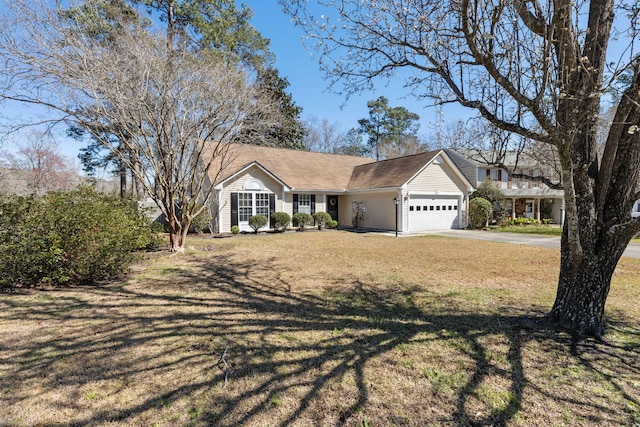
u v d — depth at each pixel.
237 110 10.10
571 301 3.69
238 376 2.77
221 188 14.80
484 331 3.68
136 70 8.30
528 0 2.93
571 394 2.48
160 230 10.23
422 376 2.76
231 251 9.79
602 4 3.20
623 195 3.32
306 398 2.46
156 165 8.98
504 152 3.88
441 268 7.22
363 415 2.26
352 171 20.94
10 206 5.43
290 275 6.61
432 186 16.44
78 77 7.68
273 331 3.73
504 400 2.41
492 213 18.81
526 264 7.66
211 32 14.98
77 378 2.72
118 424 2.17
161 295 5.19
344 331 3.73
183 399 2.45
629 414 2.24
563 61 2.76
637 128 2.39
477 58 2.96
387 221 16.53
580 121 3.03
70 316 4.18
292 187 16.77
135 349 3.25
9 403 2.38
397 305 4.66
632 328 3.71
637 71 2.60
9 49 6.93
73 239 5.42
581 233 3.48
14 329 3.74
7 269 5.25
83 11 8.98
